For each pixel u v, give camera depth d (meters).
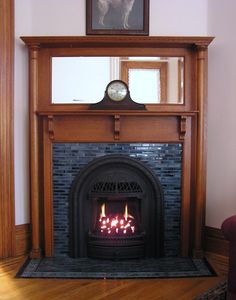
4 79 2.89
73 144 2.92
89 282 2.50
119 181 2.94
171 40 2.80
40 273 2.64
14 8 2.91
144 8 2.96
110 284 2.47
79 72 2.96
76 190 2.92
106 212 3.06
